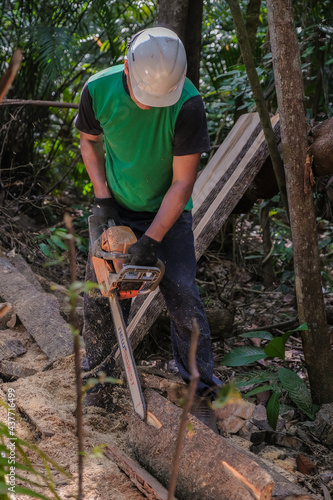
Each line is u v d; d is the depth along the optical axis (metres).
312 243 2.54
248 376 2.53
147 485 1.71
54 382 2.36
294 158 2.49
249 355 2.54
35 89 4.59
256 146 2.88
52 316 2.84
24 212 4.34
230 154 2.94
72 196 5.20
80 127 2.13
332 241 3.87
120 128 1.97
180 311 2.15
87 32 4.43
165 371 2.69
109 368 2.29
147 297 2.66
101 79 1.95
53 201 4.45
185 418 0.89
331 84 3.67
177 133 1.91
